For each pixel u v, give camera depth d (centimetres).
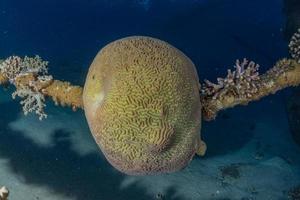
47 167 190
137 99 66
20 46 406
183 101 69
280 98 321
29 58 98
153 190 192
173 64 70
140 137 67
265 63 382
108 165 201
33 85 95
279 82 92
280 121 288
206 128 266
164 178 202
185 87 71
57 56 380
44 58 369
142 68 68
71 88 94
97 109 71
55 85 95
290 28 256
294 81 93
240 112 293
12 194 167
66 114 241
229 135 261
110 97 68
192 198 192
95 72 74
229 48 408
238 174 218
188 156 73
